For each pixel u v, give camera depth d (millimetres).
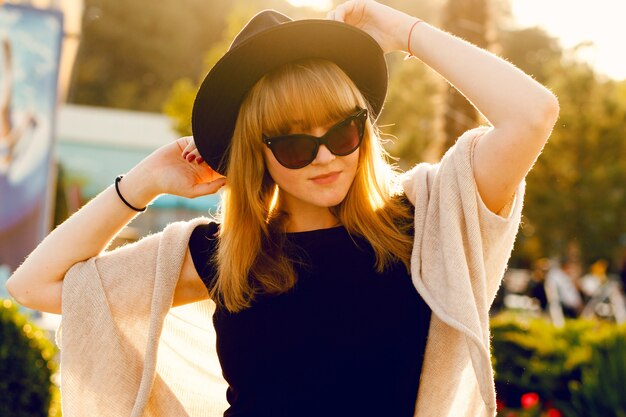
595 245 19625
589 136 18828
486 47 5777
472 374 2025
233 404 1980
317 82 1867
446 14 5844
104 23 36406
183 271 2115
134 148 16156
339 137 1854
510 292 16781
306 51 1919
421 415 1935
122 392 2092
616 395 5016
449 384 1945
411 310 1919
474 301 1838
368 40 1938
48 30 7883
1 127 7719
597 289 13617
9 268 7609
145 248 2137
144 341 2131
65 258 2105
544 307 13836
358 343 1878
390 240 1934
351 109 1887
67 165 15695
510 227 1896
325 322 1894
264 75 1930
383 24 2031
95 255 2137
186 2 39156
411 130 16359
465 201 1857
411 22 1991
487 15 5793
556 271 13414
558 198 19203
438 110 5871
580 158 19219
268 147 1896
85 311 2070
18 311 4324
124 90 34656
